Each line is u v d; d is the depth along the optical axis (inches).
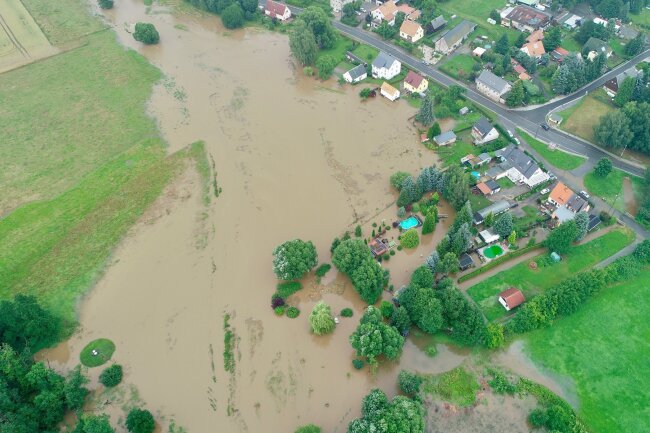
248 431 3122.5
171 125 5541.3
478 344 3496.6
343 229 4330.7
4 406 3016.7
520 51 6166.3
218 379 3383.4
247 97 5930.1
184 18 7539.4
